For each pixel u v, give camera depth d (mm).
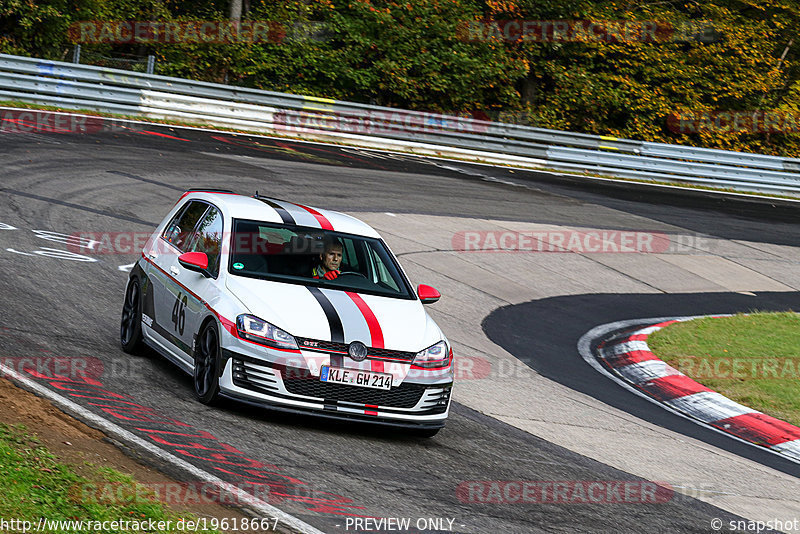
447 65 119250
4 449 16703
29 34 108312
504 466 23656
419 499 19734
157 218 50656
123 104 85062
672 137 137125
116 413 21297
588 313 50000
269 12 119938
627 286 58250
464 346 38969
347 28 116625
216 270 25344
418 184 78062
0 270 34188
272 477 19219
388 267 27484
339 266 26422
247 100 92062
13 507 14406
